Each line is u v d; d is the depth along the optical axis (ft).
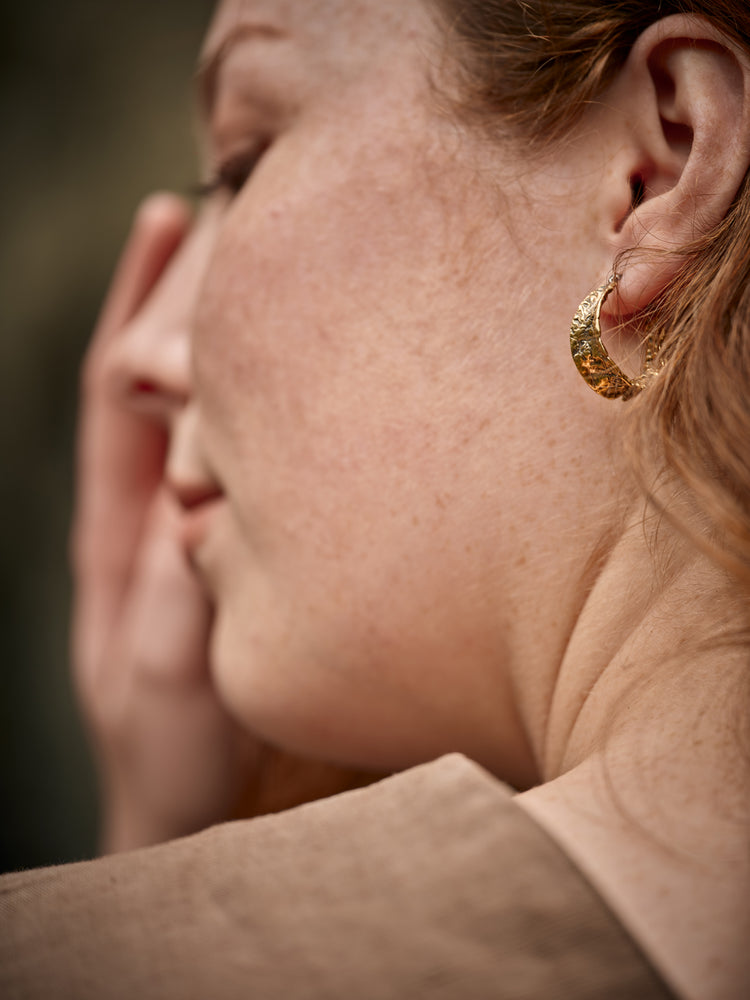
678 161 1.85
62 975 1.58
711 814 1.60
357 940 1.56
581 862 1.58
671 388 1.79
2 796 7.39
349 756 2.11
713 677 1.68
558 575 1.89
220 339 2.03
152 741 3.27
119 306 3.44
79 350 7.59
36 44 7.80
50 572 7.54
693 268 1.82
